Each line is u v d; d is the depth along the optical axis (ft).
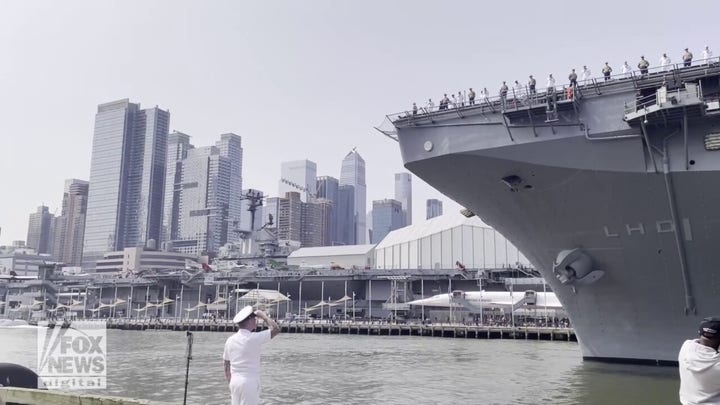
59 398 26.18
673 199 57.93
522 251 75.61
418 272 250.37
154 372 86.02
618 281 67.56
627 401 53.31
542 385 66.95
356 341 167.32
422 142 65.77
